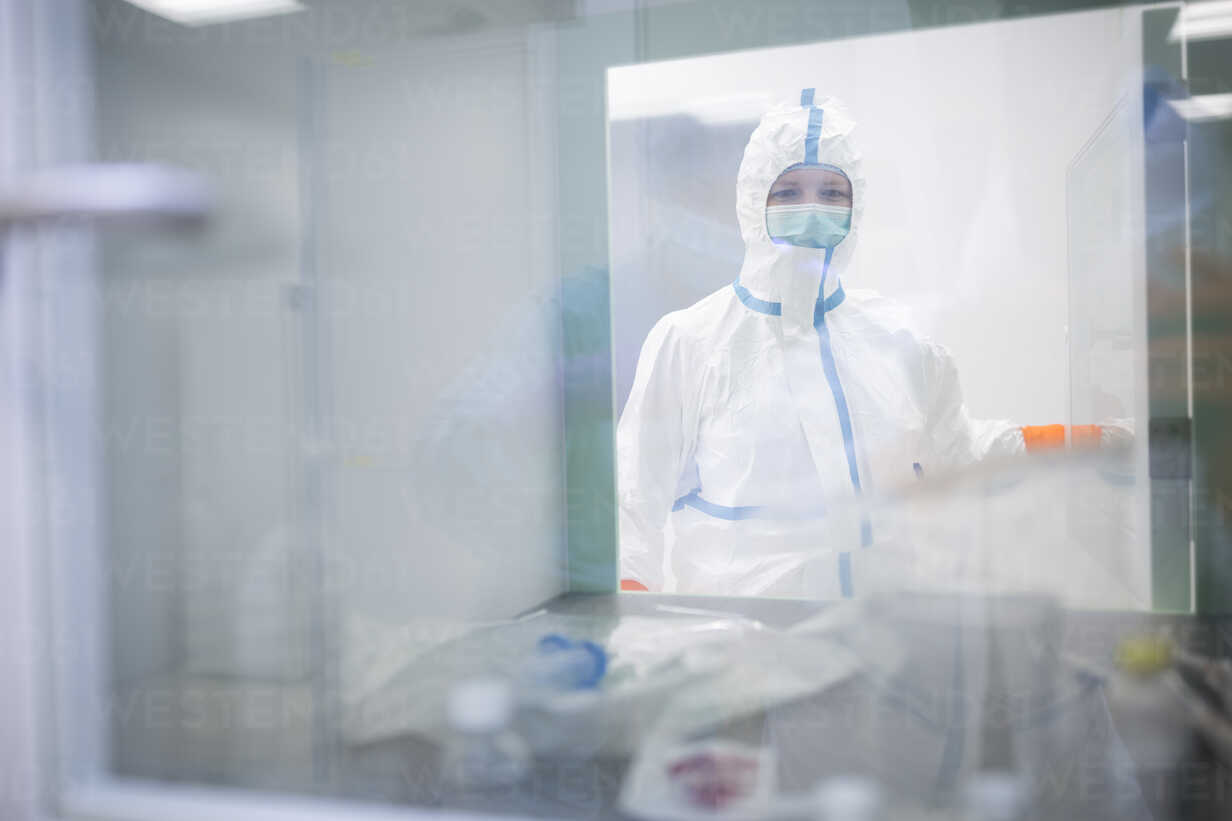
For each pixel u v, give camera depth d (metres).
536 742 0.58
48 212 0.50
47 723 0.55
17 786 0.54
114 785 0.56
